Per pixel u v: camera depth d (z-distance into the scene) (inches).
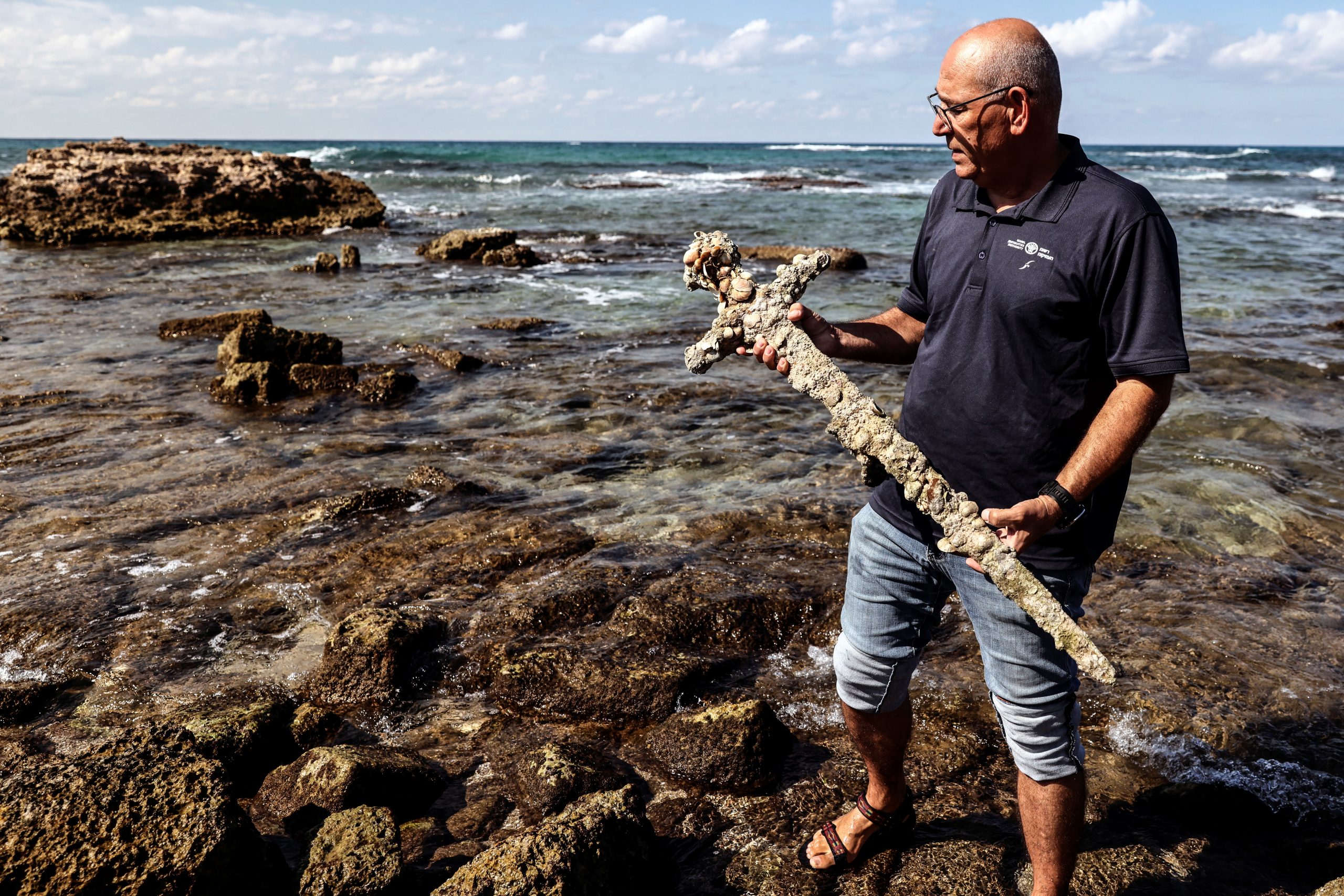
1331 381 320.5
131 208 888.9
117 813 87.2
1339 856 102.1
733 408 289.4
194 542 187.6
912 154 3757.4
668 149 4766.2
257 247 776.9
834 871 101.3
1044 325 78.8
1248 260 647.8
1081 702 134.0
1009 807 111.4
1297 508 206.8
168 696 136.8
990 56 76.4
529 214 1050.1
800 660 148.6
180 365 348.8
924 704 132.9
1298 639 150.9
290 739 125.6
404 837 106.0
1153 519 200.5
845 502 208.1
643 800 109.0
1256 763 120.7
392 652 139.2
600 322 443.2
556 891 87.8
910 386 91.7
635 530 194.2
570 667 138.2
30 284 547.2
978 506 84.7
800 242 770.2
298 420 279.0
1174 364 73.2
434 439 259.0
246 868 90.2
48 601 161.5
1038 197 78.7
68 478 223.9
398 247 781.3
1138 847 105.1
